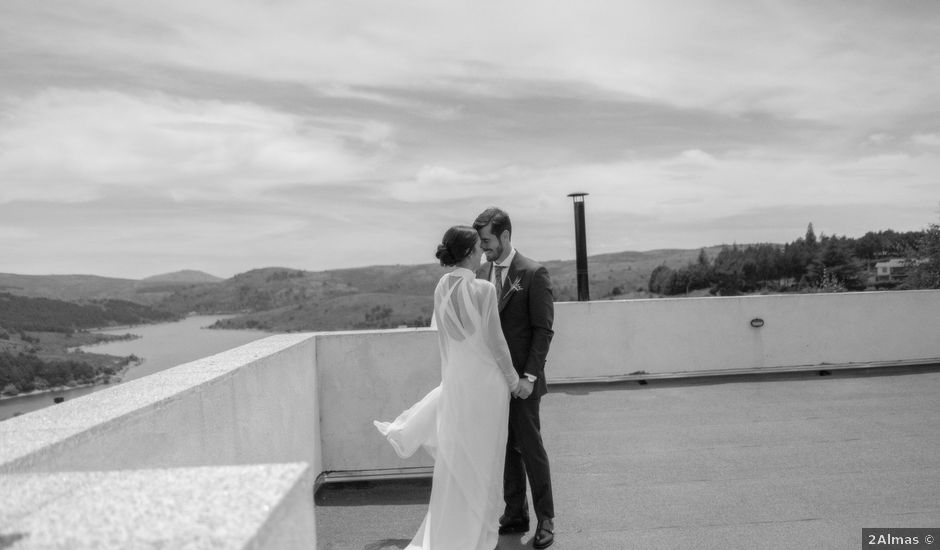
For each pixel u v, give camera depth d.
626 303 8.26
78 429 1.84
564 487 4.47
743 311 8.37
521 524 3.76
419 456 4.48
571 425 6.18
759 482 4.41
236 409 2.86
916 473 4.49
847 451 5.04
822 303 8.42
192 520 1.05
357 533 3.70
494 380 3.40
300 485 1.25
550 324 3.63
